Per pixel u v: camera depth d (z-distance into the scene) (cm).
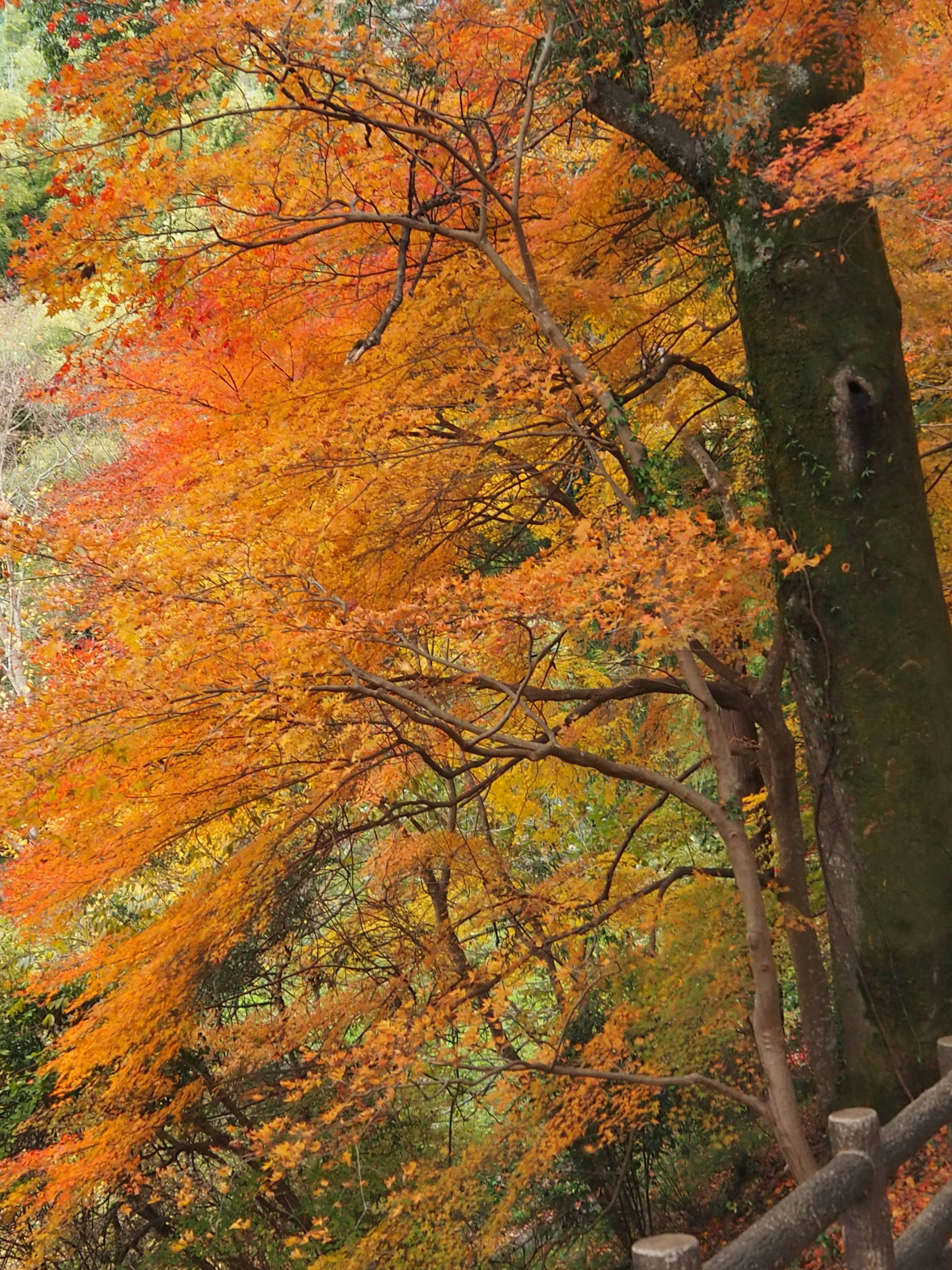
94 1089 876
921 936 578
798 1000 932
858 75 623
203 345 687
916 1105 289
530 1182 719
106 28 556
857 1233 258
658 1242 202
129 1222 962
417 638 643
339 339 730
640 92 687
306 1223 872
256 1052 841
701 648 674
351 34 643
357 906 919
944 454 901
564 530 829
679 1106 815
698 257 768
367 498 679
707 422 927
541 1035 798
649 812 817
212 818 683
